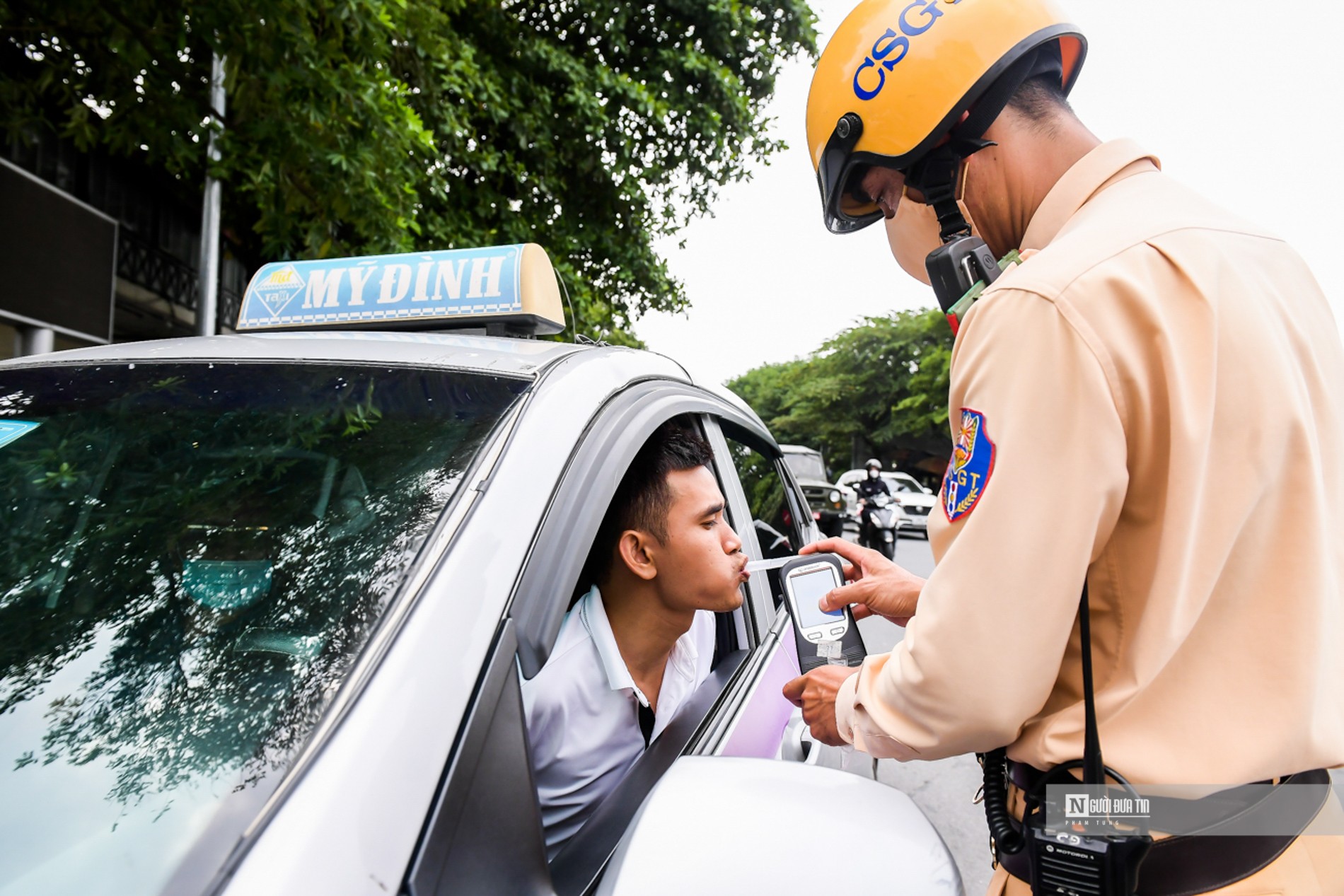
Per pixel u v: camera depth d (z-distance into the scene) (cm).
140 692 76
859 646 128
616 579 128
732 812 80
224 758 68
